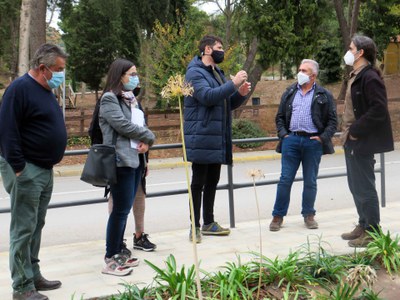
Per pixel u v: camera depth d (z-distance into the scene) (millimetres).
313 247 5441
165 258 5270
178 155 17172
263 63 18016
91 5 26391
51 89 4219
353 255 5035
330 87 33625
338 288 4113
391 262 4727
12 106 3875
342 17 19359
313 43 17766
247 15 18297
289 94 6520
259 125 20172
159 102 24625
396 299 4312
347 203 9227
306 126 6328
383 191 7613
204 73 5602
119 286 4457
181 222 8047
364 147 5258
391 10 22328
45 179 4148
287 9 17328
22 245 4059
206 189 6121
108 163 4531
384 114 5172
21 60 18828
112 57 28781
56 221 8344
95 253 5602
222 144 5707
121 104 4859
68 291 4371
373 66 5340
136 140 4793
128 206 4809
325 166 14508
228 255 5297
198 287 3457
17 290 4105
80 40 28609
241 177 12438
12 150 3850
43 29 16703
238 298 3973
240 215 8375
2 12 29672
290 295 4207
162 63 19047
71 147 17750
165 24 20344
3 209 5398
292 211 8594
